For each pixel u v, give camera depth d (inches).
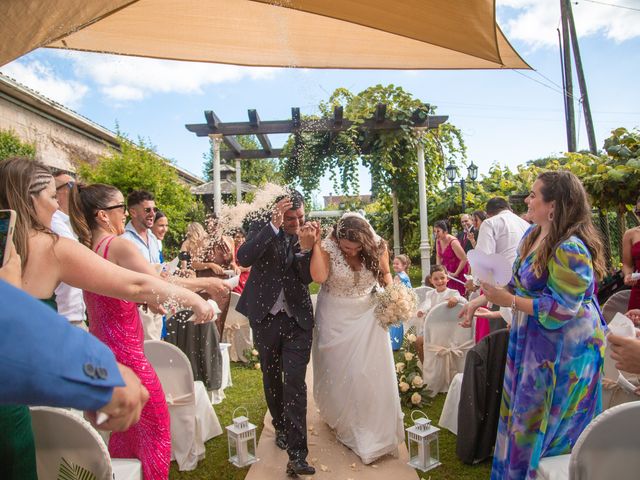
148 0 90.2
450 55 104.7
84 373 23.6
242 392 187.8
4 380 21.6
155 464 85.7
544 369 89.1
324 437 141.5
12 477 54.0
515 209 318.7
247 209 128.3
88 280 58.7
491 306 169.6
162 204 425.1
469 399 121.7
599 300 197.5
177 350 122.0
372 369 127.9
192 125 346.3
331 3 85.8
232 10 95.0
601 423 65.1
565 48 492.1
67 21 78.4
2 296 22.6
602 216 265.3
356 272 127.5
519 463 90.6
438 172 381.4
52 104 381.4
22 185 58.6
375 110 325.7
